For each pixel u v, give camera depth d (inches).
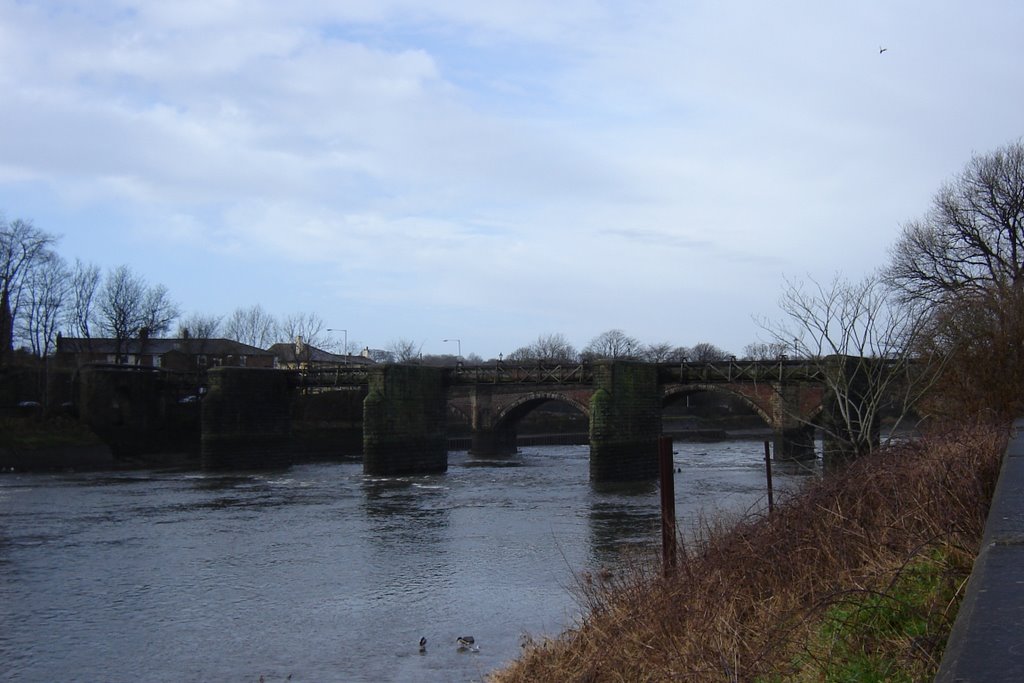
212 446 3705.7
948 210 2613.2
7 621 1218.0
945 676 166.7
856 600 415.2
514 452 4845.0
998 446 624.1
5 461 3511.3
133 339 5590.6
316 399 4675.2
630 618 591.5
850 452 1134.4
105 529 1996.8
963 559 433.4
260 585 1416.1
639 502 2358.5
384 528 1969.7
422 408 3545.8
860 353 1294.3
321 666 999.6
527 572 1456.7
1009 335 1339.8
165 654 1063.6
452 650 1039.6
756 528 650.8
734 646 424.5
